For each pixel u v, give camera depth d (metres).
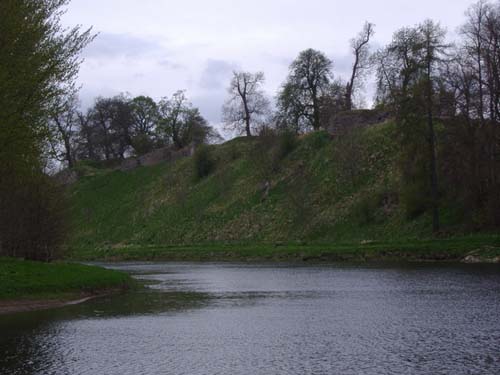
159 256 84.31
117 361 17.03
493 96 58.47
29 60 28.62
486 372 14.98
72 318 25.31
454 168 61.69
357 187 82.31
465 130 60.34
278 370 15.62
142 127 164.75
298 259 66.31
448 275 40.75
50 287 32.19
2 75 27.08
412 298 29.58
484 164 59.16
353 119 99.25
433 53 62.28
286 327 22.20
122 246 101.69
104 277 37.12
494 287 33.50
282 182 96.38
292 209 86.31
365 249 61.59
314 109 122.19
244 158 113.44
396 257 58.31
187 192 112.31
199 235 94.25
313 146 100.00
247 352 17.91
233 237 88.75
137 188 126.69
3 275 32.41
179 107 148.50
